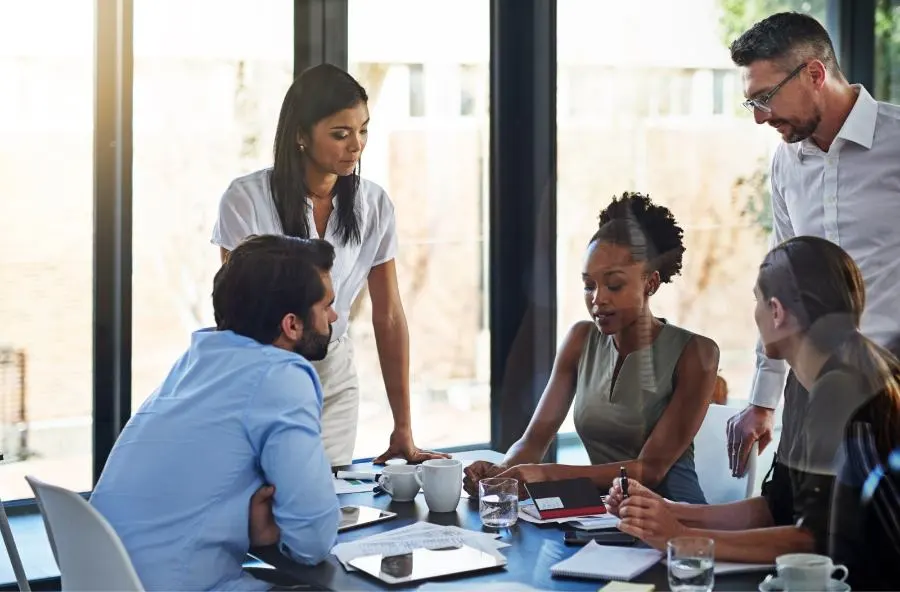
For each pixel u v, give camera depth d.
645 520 1.75
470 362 3.87
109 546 1.66
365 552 1.79
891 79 4.25
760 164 3.88
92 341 3.29
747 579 1.65
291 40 3.47
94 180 3.24
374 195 2.90
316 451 1.83
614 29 3.93
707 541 1.55
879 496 1.66
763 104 2.52
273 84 3.46
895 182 2.51
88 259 3.28
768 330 1.82
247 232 2.81
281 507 1.79
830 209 2.59
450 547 1.80
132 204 3.29
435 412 3.82
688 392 2.31
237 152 3.42
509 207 3.87
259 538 1.86
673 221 2.41
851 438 1.70
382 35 3.63
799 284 1.77
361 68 3.61
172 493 1.81
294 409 1.85
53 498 1.73
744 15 4.04
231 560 1.85
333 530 1.80
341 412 2.88
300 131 2.74
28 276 3.23
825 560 1.58
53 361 3.27
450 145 3.79
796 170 2.66
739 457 2.30
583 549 1.78
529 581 1.64
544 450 2.48
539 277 3.91
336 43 3.54
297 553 1.78
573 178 3.93
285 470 1.80
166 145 3.32
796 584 1.56
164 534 1.80
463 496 2.20
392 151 3.70
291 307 1.96
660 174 3.97
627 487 1.84
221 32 3.37
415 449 2.79
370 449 3.51
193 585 1.81
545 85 3.85
